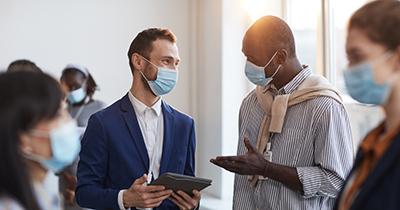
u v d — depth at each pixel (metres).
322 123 1.51
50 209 0.84
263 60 1.60
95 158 1.60
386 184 0.73
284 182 1.49
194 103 4.10
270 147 1.65
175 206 1.71
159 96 1.78
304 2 3.26
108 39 3.66
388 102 0.81
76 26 3.51
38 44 3.34
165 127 1.73
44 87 0.80
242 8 3.78
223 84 3.68
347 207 0.81
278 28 1.60
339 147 1.50
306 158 1.56
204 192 3.95
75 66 3.40
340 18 2.80
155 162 1.69
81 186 1.58
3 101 0.74
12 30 3.25
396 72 0.79
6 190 0.73
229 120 3.71
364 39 0.81
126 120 1.68
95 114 1.69
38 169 0.84
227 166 1.50
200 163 4.04
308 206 1.53
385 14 0.79
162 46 1.70
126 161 1.61
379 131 0.86
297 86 1.65
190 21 4.12
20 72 0.80
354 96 0.88
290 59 1.64
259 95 1.75
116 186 1.62
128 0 3.78
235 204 1.75
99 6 3.62
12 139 0.74
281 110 1.61
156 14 3.93
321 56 2.91
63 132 0.84
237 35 3.76
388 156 0.73
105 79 3.62
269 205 1.59
